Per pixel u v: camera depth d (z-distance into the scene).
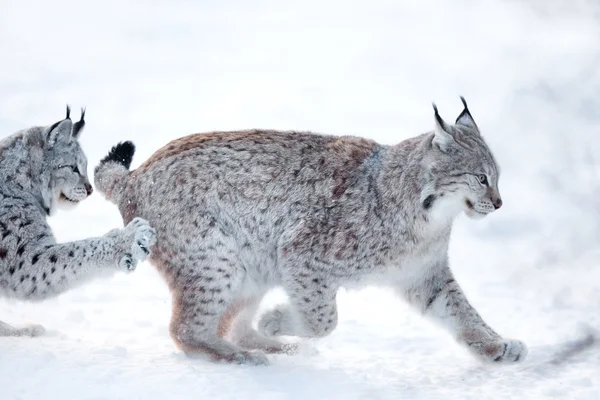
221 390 9.24
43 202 11.61
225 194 10.85
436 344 11.91
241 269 10.95
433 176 10.83
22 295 10.91
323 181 11.05
